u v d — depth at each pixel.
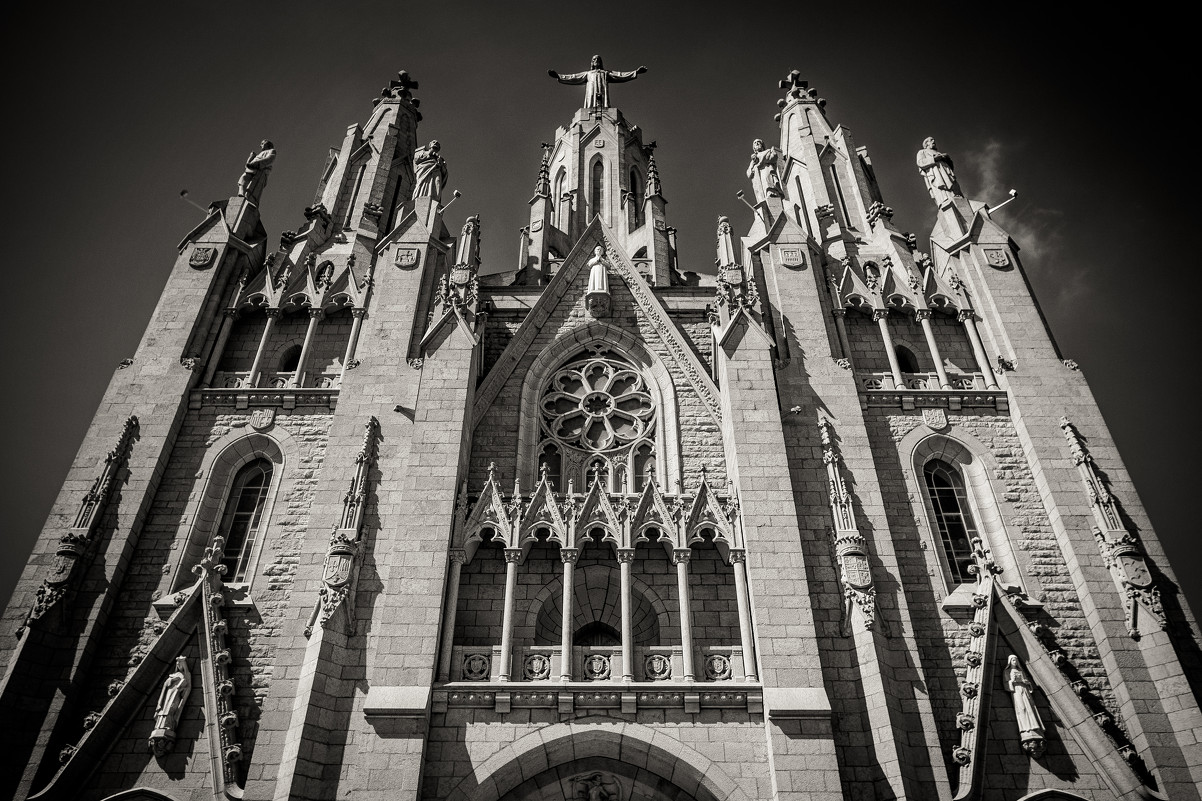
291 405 36.47
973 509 34.41
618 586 32.38
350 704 27.91
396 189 47.97
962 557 33.50
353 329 38.81
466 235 41.81
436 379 35.22
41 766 27.30
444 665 28.91
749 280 39.38
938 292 40.34
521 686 28.09
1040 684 29.34
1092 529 32.34
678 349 39.09
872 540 32.03
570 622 29.78
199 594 30.80
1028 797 27.33
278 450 35.59
